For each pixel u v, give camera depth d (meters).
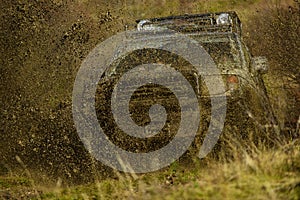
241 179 15.06
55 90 32.88
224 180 15.34
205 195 14.74
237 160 16.62
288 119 22.20
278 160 16.19
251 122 21.42
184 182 19.27
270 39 40.47
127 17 49.47
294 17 41.28
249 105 22.00
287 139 19.91
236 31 28.00
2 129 27.67
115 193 18.95
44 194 21.66
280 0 47.00
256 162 16.12
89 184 21.97
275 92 29.06
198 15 29.20
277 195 14.27
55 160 24.58
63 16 44.41
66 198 19.98
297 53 35.88
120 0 52.00
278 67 34.59
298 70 33.41
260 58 27.77
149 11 53.53
